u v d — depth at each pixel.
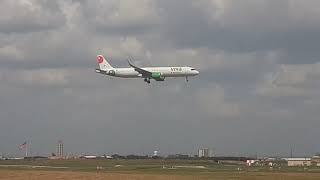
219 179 195.62
